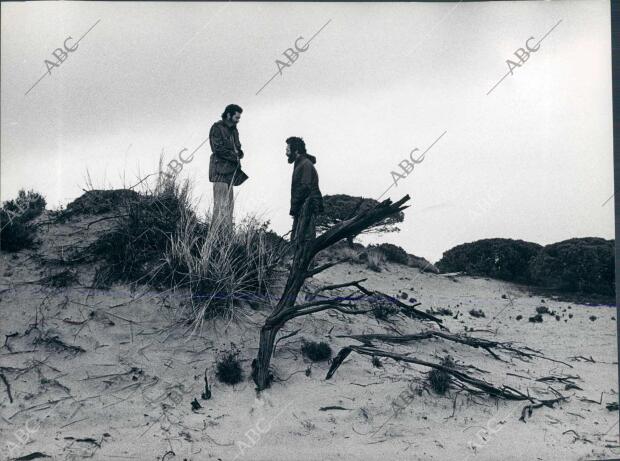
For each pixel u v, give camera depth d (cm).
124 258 663
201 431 533
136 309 627
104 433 520
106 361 575
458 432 567
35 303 607
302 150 743
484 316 830
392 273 945
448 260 1006
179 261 662
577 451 555
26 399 536
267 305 683
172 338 612
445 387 617
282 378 596
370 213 602
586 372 689
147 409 545
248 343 629
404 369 640
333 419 560
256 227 746
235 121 753
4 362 557
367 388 600
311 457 519
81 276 643
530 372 681
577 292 980
